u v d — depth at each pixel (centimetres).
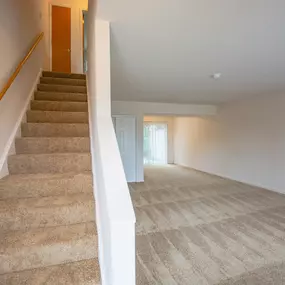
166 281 179
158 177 638
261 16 159
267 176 482
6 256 134
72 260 147
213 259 211
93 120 210
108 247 110
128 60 255
